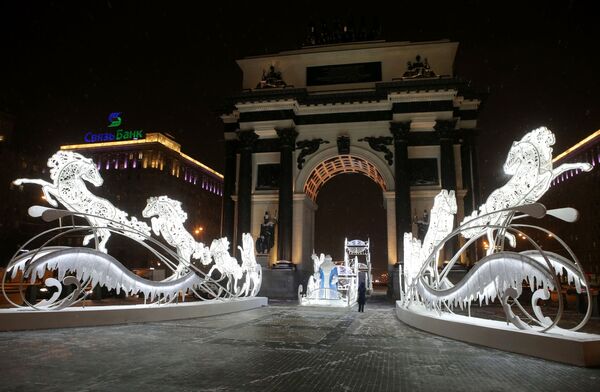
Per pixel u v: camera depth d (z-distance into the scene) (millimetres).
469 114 44281
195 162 103812
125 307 17031
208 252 22359
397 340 13336
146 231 19281
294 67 46156
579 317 21219
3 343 11609
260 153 44406
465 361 10016
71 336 13070
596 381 8188
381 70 44438
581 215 84812
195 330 15070
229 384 7730
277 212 43062
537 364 9695
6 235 73625
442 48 43906
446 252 37438
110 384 7625
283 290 39219
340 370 8977
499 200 13930
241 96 43500
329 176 50688
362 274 43281
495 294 12906
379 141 42250
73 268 15625
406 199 39375
